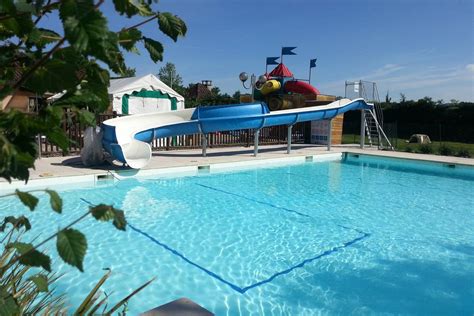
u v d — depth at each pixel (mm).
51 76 1266
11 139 1232
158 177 11391
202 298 4449
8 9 1123
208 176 12109
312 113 16500
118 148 10383
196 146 17109
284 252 5926
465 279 5105
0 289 1479
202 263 5414
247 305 4336
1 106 1271
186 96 53406
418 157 15852
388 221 7738
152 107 18828
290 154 16047
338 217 7961
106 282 4691
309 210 8469
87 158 11148
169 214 7797
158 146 16016
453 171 14453
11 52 1451
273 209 8445
